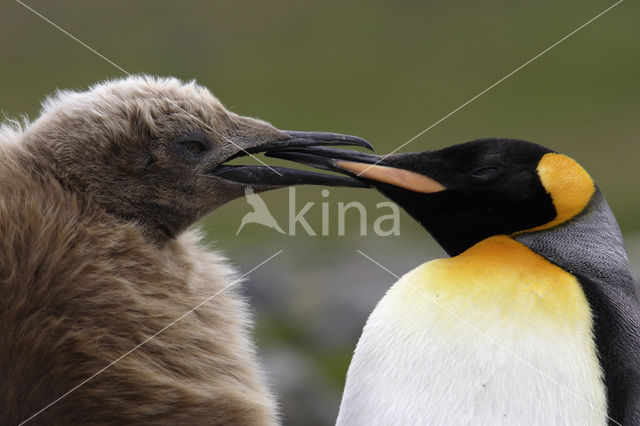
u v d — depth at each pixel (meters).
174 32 71.31
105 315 4.93
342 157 5.73
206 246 6.09
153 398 4.96
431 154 5.49
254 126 5.95
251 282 18.03
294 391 13.82
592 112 50.94
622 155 41.84
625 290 5.02
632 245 20.81
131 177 5.45
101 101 5.51
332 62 67.50
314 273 19.03
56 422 4.79
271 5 81.44
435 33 74.06
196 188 5.71
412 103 56.56
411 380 4.91
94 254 5.03
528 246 5.20
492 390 4.70
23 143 5.35
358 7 81.44
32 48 65.12
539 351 4.68
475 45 69.38
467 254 5.29
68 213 5.07
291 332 16.38
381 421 4.97
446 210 5.42
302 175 5.90
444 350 4.86
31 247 4.84
